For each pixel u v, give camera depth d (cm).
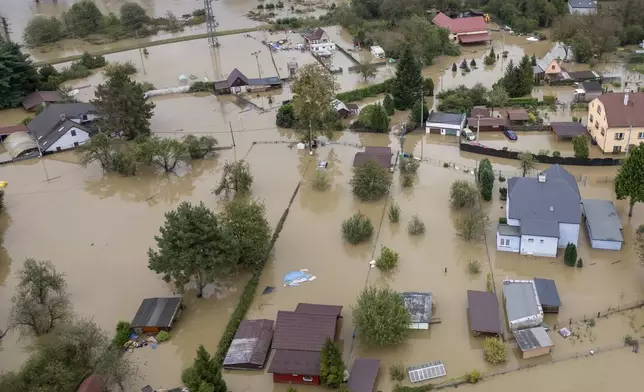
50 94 12462
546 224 6644
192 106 12094
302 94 9362
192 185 8912
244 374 5434
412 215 7712
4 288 6819
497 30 16062
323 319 5638
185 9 19950
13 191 8994
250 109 11738
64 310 6316
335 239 7338
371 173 8050
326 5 19575
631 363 5309
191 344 5850
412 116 10419
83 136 10375
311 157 9544
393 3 16338
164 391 5266
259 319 5966
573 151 9250
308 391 5216
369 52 14788
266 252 6950
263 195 8444
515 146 9525
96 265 7088
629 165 6944
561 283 6344
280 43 15738
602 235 6775
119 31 17175
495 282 6412
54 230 7900
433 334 5778
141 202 8525
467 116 10625
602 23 13412
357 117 11006
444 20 15575
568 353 5462
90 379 5078
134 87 10188
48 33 16825
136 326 5922
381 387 5219
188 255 5862
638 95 8938
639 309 5916
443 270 6656
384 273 6669
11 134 10600
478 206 7788
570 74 12088
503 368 5347
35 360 5209
